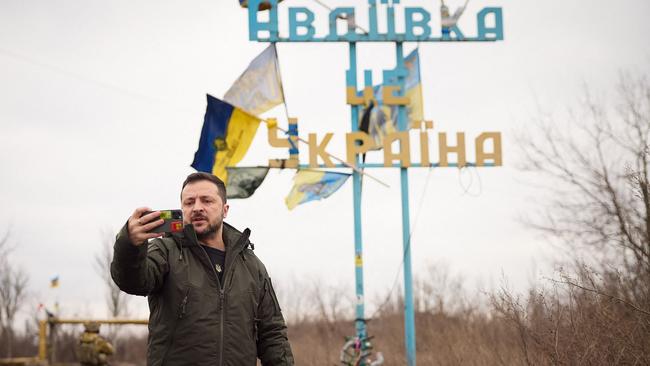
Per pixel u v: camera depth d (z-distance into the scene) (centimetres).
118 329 3173
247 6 1423
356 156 1404
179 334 474
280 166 1388
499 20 1459
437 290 2138
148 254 473
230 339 482
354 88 1419
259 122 1395
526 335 1032
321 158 1390
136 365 2742
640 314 856
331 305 2420
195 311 475
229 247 498
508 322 967
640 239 1063
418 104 1435
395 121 1440
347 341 1365
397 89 1426
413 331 1380
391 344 1794
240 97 1402
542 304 905
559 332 865
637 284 968
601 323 846
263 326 518
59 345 2650
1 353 2923
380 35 1438
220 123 1391
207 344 474
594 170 1437
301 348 1977
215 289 484
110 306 3094
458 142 1409
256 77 1408
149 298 490
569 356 835
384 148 1402
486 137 1415
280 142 1393
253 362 496
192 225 485
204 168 1389
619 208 1266
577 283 898
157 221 448
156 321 481
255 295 502
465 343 1273
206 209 498
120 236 445
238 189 1389
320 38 1422
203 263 486
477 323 1388
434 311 2011
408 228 1404
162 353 476
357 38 1430
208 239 503
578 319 855
